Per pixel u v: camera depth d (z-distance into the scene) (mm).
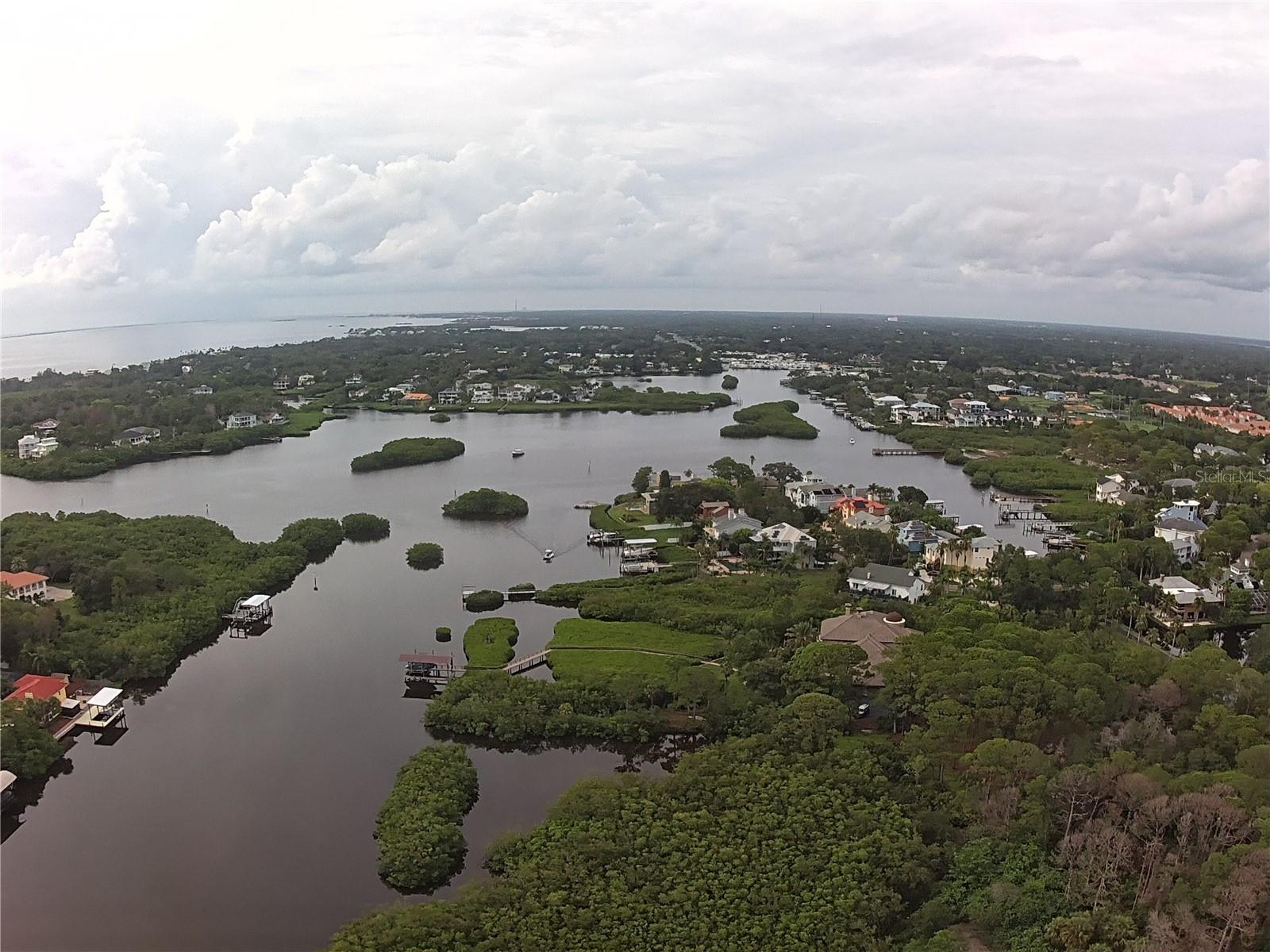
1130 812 90312
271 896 92375
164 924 88250
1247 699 114500
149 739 123438
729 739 114875
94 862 97750
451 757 113688
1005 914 81625
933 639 128500
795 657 132375
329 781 113312
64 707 128125
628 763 119188
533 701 126625
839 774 103562
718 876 88625
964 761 101938
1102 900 82500
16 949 84875
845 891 86250
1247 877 75875
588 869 89938
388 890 93500
